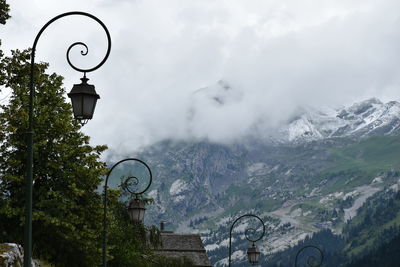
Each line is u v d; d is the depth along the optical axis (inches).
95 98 717.3
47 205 1651.1
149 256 2262.6
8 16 1333.7
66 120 1772.9
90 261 1738.4
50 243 1662.2
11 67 1362.0
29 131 681.6
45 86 1781.5
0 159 1665.8
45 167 1696.6
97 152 1797.5
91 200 1764.3
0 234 1566.2
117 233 1967.3
